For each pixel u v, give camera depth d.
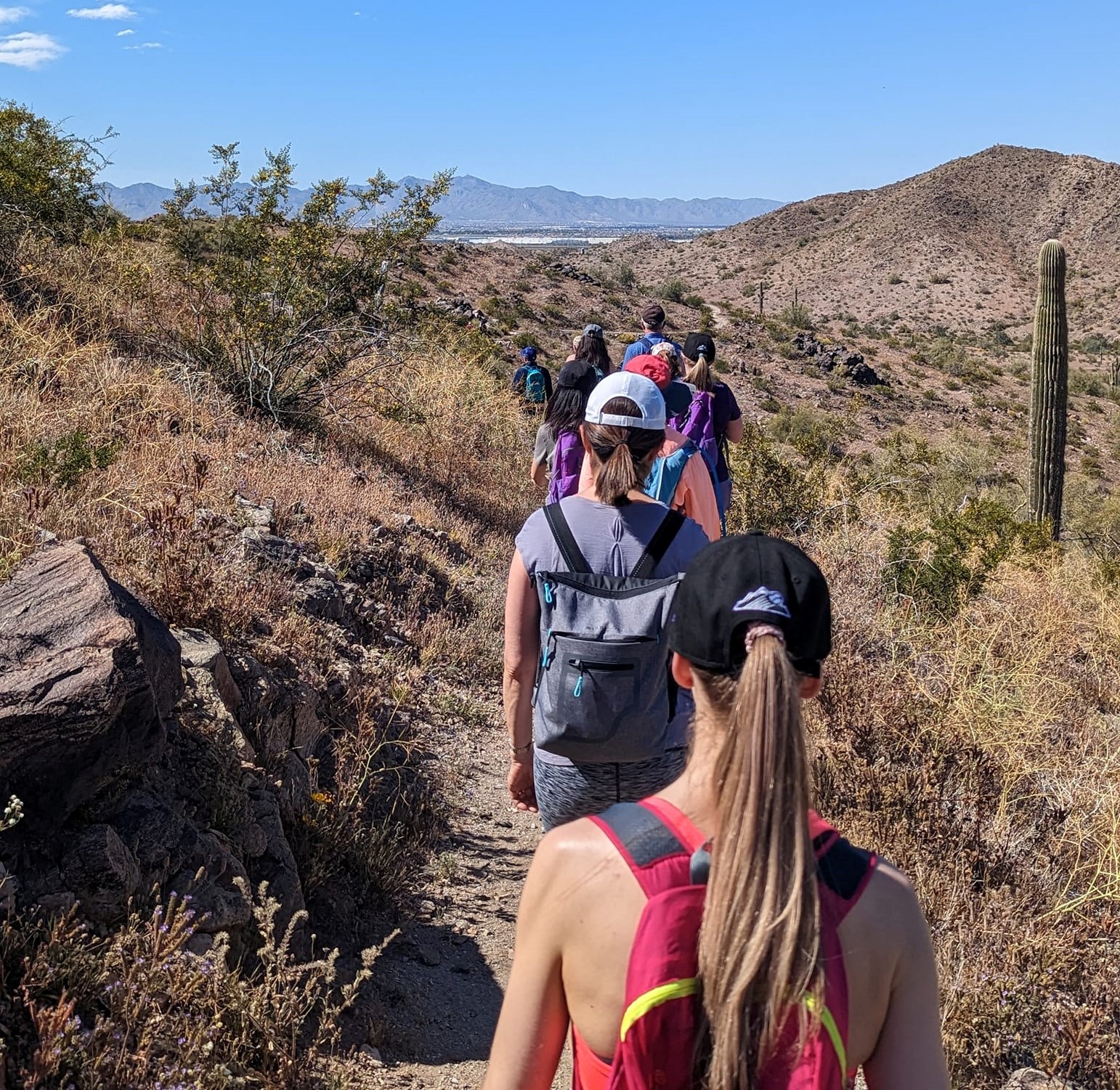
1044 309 14.95
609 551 2.84
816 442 13.16
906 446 31.12
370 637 6.67
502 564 9.42
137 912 3.12
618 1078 1.25
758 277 170.62
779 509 10.25
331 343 11.04
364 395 12.12
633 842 1.31
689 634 1.38
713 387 6.37
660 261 190.25
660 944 1.25
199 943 3.25
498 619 7.81
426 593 7.73
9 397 6.78
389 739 5.57
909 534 9.20
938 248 162.12
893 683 5.78
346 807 4.50
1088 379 69.12
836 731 5.06
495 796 5.61
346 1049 3.41
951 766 4.97
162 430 7.80
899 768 4.82
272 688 4.68
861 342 68.62
